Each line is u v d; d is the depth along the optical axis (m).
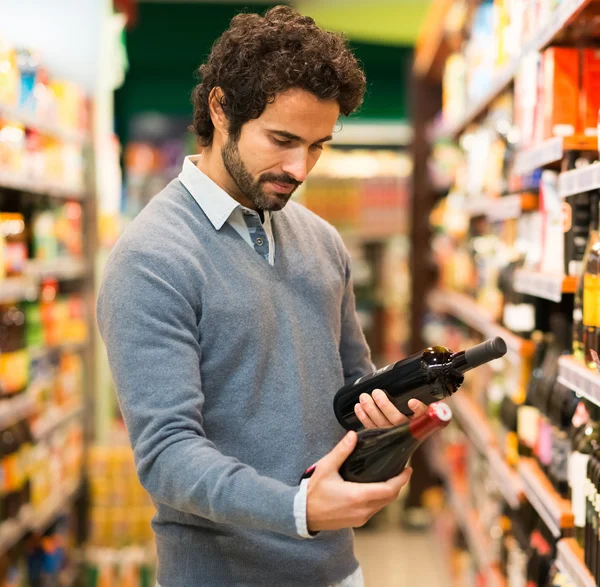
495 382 3.42
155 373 1.49
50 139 4.25
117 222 5.37
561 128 2.29
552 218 2.38
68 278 4.84
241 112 1.54
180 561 1.69
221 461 1.39
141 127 8.24
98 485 4.24
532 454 2.65
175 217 1.67
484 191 3.62
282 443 1.67
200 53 8.12
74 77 4.72
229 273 1.65
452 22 4.65
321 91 1.50
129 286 1.54
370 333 7.48
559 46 2.39
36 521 3.64
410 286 6.15
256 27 1.54
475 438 3.71
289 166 1.56
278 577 1.68
